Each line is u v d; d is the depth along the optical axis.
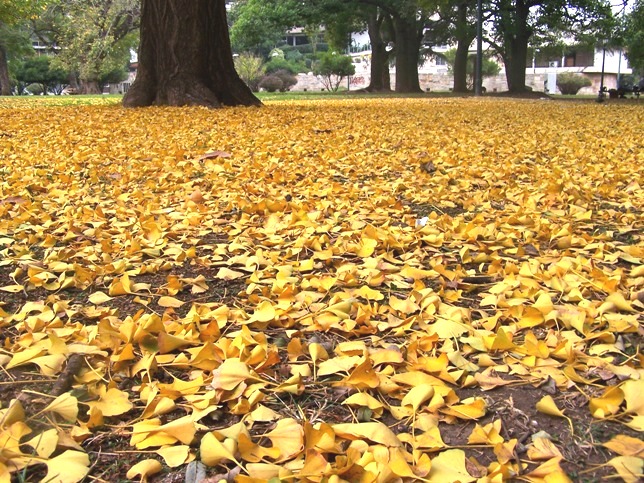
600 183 4.41
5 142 6.20
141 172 4.75
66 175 4.50
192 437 1.37
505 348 1.80
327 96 25.80
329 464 1.22
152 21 11.02
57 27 36.28
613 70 60.31
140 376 1.71
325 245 2.90
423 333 1.93
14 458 1.26
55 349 1.72
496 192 4.06
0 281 2.48
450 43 37.16
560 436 1.43
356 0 29.75
